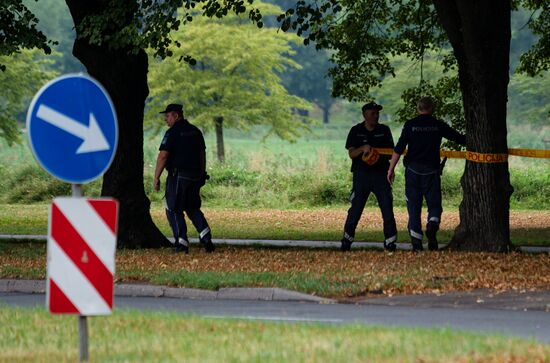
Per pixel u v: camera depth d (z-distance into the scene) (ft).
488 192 171.83
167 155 173.06
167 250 182.29
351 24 236.22
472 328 103.09
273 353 81.10
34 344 88.48
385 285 131.54
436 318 111.34
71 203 75.15
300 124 480.64
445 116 240.53
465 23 168.76
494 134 171.73
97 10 189.37
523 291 127.95
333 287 130.31
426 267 144.56
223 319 103.55
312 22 193.06
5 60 449.89
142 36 177.68
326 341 86.84
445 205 333.62
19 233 244.63
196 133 173.99
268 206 341.00
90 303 75.36
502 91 172.04
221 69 460.96
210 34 450.30
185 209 175.83
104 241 75.51
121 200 194.80
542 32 246.88
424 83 244.83
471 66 171.12
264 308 120.98
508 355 78.02
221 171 363.97
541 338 95.91
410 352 80.64
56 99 75.72
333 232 241.96
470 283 132.26
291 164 379.14
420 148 166.91
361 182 173.27
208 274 140.56
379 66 241.76
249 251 177.58
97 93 76.74
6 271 147.33
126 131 194.59
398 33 256.73
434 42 244.83
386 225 172.65
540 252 181.68
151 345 86.53
